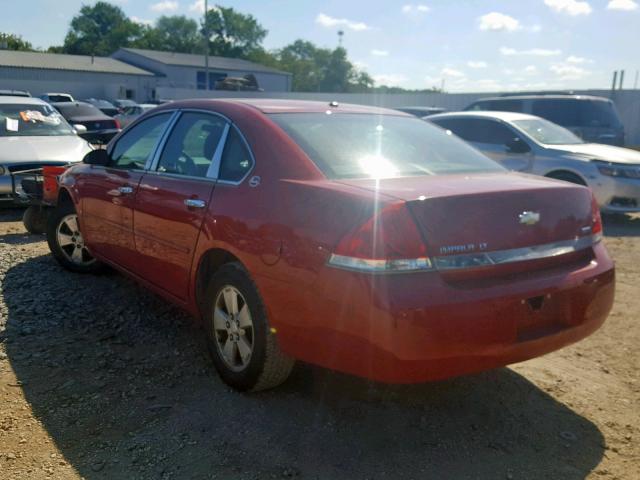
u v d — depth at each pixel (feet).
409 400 11.44
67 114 57.93
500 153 32.63
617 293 18.39
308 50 327.88
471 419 10.89
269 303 10.23
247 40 299.38
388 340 8.73
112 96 168.76
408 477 9.20
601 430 10.69
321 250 9.35
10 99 32.63
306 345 9.78
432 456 9.75
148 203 13.58
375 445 9.98
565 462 9.71
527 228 9.86
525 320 9.62
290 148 10.99
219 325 11.71
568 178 30.07
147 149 14.61
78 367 12.49
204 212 11.73
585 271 10.44
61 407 10.95
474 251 9.28
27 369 12.32
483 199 9.52
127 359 12.92
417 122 14.17
